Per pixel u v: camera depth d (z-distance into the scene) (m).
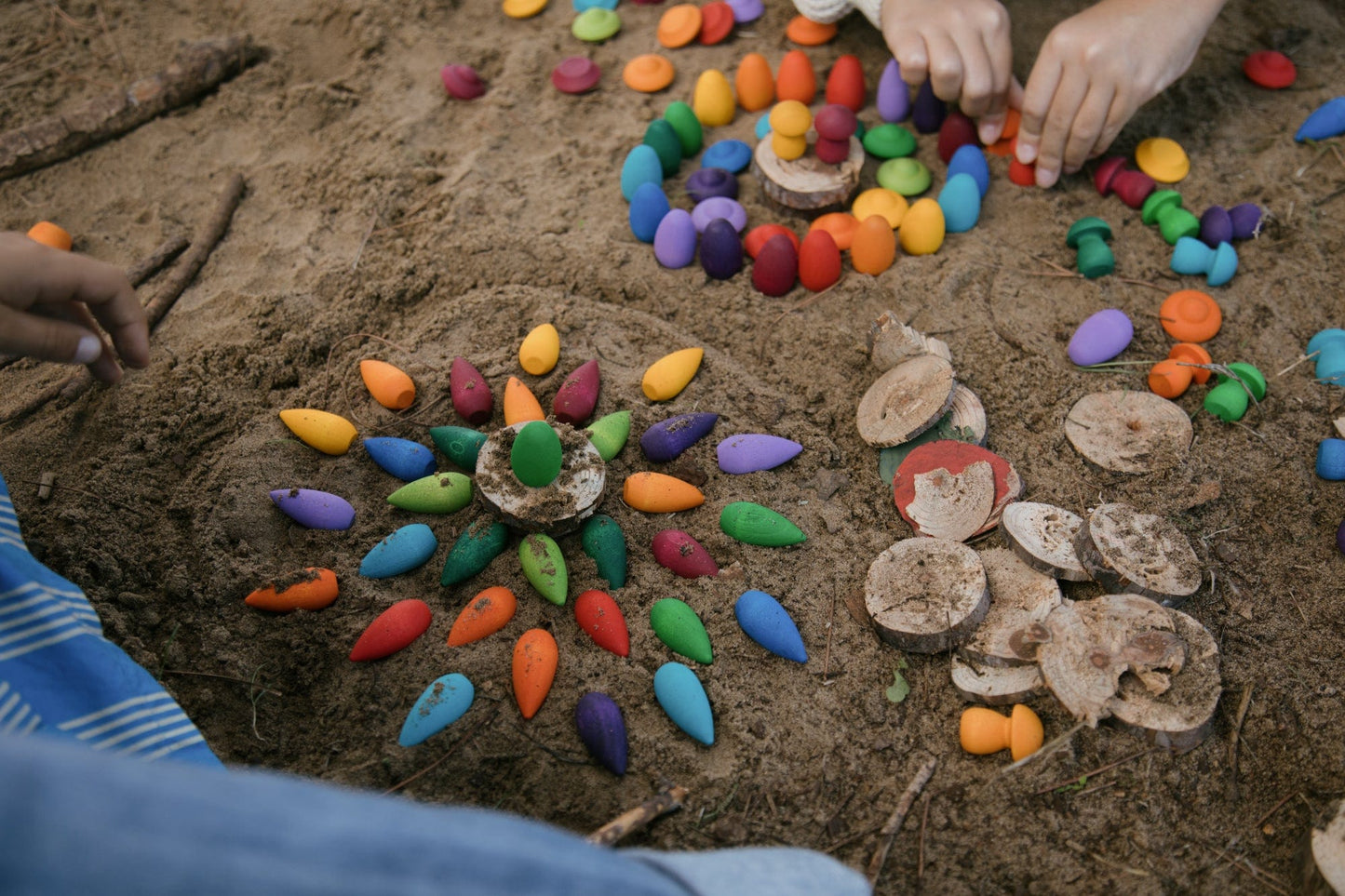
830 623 0.58
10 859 0.23
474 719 0.55
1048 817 0.52
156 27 0.91
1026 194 0.75
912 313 0.69
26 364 0.69
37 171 0.81
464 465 0.62
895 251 0.72
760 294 0.71
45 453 0.64
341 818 0.26
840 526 0.61
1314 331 0.68
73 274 0.46
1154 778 0.53
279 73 0.87
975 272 0.71
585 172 0.79
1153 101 0.80
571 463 0.60
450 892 0.26
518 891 0.28
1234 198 0.75
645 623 0.58
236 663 0.56
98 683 0.46
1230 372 0.64
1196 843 0.51
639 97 0.84
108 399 0.66
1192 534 0.60
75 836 0.23
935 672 0.56
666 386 0.65
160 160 0.81
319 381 0.68
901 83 0.79
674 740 0.54
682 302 0.71
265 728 0.55
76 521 0.60
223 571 0.59
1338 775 0.52
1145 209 0.73
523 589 0.59
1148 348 0.68
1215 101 0.80
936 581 0.57
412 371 0.67
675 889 0.34
